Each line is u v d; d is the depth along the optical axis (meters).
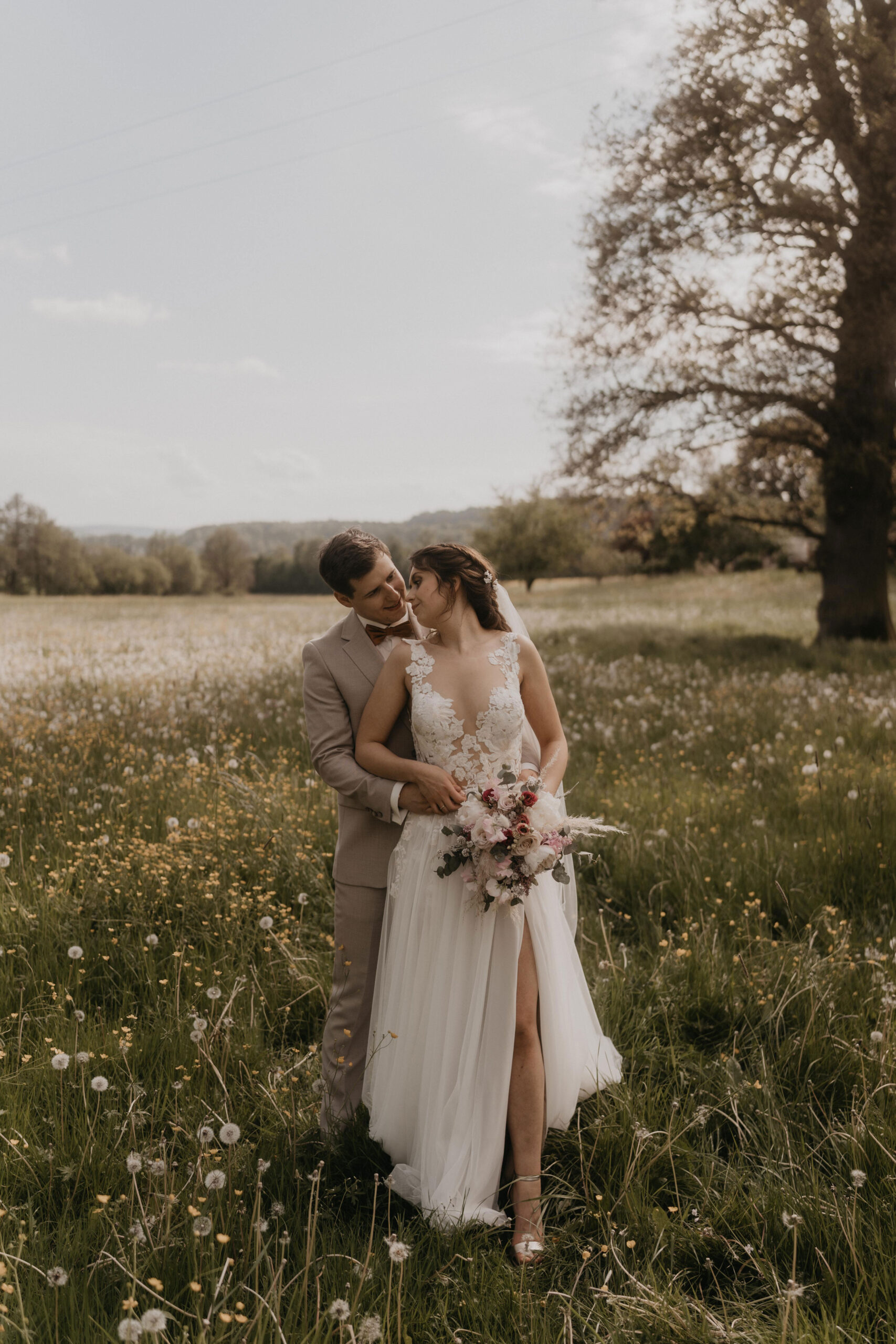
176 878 4.61
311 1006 3.73
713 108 14.27
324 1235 2.43
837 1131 2.87
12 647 18.73
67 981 3.75
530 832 2.66
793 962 3.90
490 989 2.80
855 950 4.16
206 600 72.44
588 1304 2.32
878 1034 3.11
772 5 13.60
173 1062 3.18
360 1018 3.09
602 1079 3.18
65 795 6.11
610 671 12.17
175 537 136.88
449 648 2.96
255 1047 3.34
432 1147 2.75
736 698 9.93
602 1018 3.60
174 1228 2.35
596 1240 2.57
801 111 14.13
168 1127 2.90
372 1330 1.90
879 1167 2.67
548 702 3.13
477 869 2.71
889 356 14.27
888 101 12.89
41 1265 2.24
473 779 2.88
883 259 13.21
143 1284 1.93
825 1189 2.63
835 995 3.65
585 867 5.17
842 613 16.72
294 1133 2.91
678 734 8.20
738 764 6.82
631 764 7.30
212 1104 2.99
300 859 4.95
